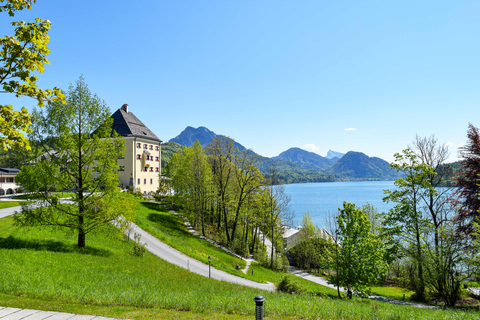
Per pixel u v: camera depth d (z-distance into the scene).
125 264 23.16
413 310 13.78
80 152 22.23
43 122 21.14
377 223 43.66
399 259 28.59
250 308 11.60
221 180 52.25
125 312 9.89
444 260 24.16
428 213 29.27
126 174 63.03
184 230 46.84
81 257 21.38
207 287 20.42
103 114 22.91
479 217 22.94
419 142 31.77
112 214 22.58
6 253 17.97
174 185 57.16
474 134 26.84
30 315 9.13
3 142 6.74
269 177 52.56
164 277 22.42
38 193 21.06
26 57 6.79
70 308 10.07
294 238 65.31
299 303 13.26
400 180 28.58
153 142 71.12
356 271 26.58
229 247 47.25
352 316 11.30
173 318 9.47
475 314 12.93
